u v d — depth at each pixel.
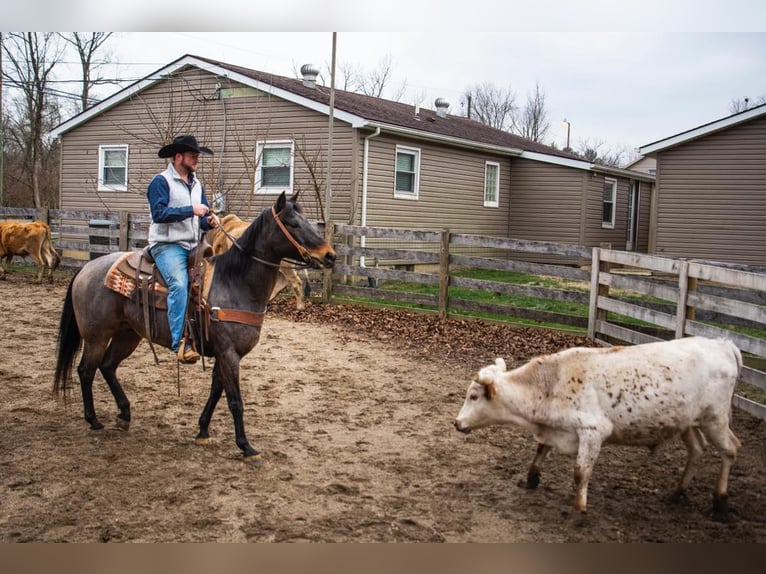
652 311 8.73
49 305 12.48
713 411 4.68
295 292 12.58
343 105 17.45
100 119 20.64
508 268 11.15
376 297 13.01
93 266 6.04
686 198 19.31
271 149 18.12
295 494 4.98
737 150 18.53
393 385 8.03
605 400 4.59
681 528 4.64
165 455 5.64
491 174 22.80
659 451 6.11
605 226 24.02
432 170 19.73
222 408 6.99
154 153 19.67
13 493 4.83
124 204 20.34
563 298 10.74
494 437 6.38
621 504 4.99
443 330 11.02
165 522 4.48
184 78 19.16
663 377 4.57
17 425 6.23
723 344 4.84
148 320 5.69
